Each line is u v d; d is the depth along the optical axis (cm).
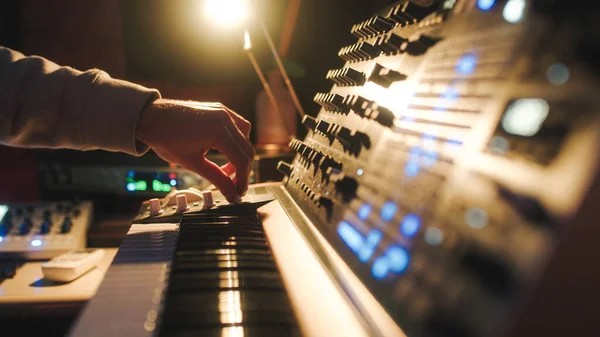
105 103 78
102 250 110
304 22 155
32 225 124
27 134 81
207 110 78
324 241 54
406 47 58
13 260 115
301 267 47
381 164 50
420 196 39
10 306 88
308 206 67
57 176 146
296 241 55
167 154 78
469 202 32
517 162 29
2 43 183
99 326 36
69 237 120
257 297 40
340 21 147
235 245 54
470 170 34
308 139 86
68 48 187
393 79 58
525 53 35
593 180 23
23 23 183
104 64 189
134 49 190
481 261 28
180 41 190
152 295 41
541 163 27
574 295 23
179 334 34
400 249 37
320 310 38
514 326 23
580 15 30
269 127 157
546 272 23
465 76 42
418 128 46
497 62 38
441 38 52
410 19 62
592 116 25
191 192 84
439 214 35
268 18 164
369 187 50
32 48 185
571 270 23
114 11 186
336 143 68
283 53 161
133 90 79
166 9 188
